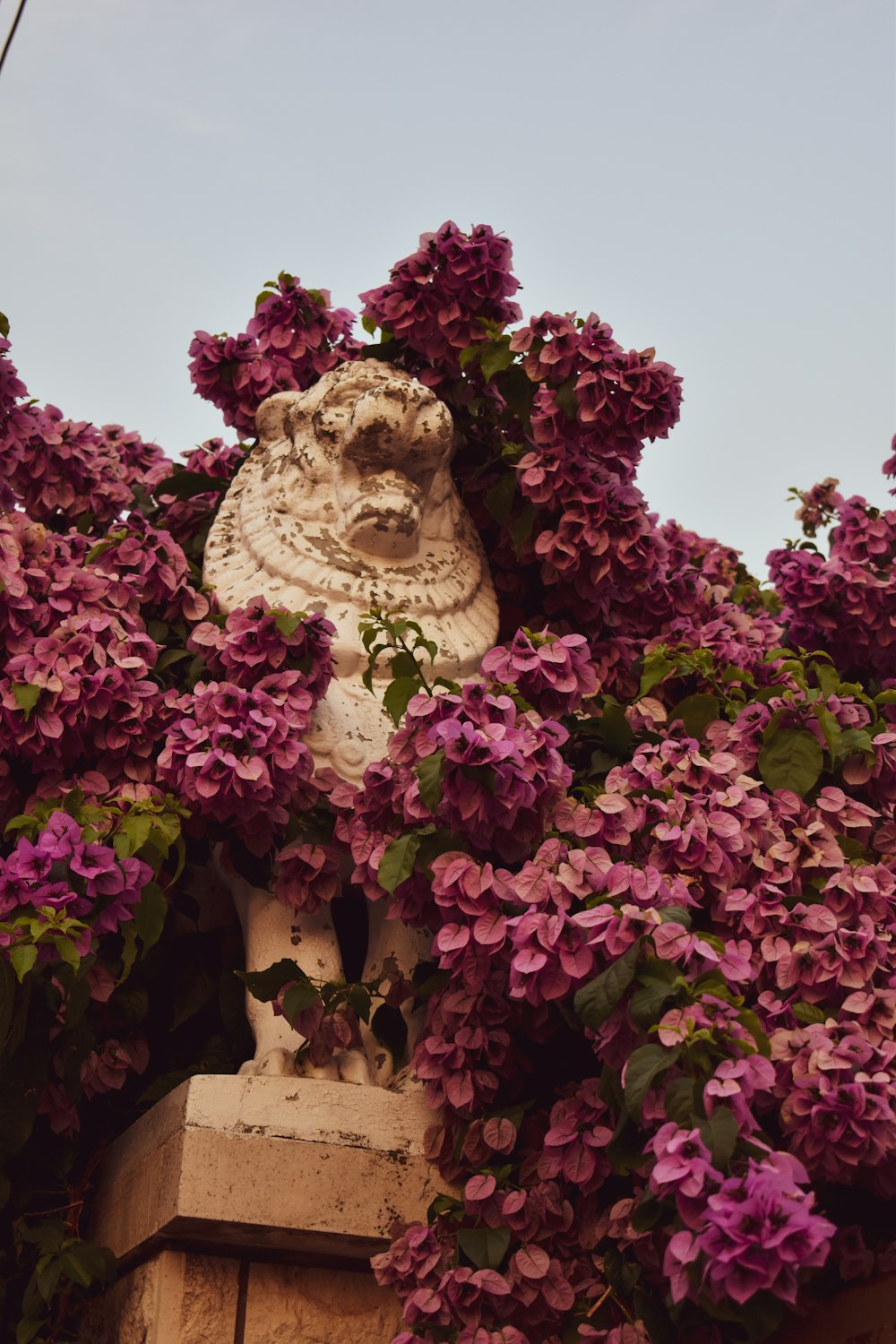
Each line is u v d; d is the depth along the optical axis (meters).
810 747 2.51
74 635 2.54
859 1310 2.04
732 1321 1.75
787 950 2.21
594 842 2.26
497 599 3.26
